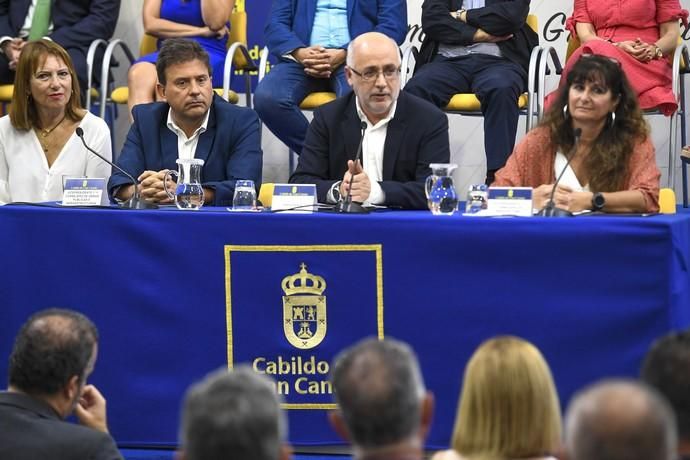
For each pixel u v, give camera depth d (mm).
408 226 4562
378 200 5449
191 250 4773
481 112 7668
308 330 4699
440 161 5730
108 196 6070
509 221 4477
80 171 6582
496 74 7461
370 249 4605
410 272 4578
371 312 4629
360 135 5824
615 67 5250
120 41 8383
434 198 4867
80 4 8664
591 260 4414
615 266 4398
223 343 4773
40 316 3414
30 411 3330
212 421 2078
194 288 4781
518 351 2809
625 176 5215
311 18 7812
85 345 3410
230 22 8578
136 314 4840
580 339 4445
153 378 4852
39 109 6582
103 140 6633
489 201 4754
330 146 5895
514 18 7641
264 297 4723
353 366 2441
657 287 4363
